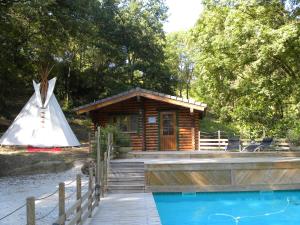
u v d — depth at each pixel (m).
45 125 20.62
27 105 21.27
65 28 27.45
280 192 13.24
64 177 15.31
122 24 35.69
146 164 13.02
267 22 22.72
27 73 30.69
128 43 35.78
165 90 37.72
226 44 22.83
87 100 35.19
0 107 27.61
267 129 23.44
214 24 25.23
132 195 12.18
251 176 13.25
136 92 20.00
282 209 10.99
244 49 22.17
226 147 19.56
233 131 31.66
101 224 8.19
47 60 29.17
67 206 9.77
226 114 30.00
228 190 13.12
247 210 10.88
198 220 9.85
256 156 17.11
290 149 19.67
